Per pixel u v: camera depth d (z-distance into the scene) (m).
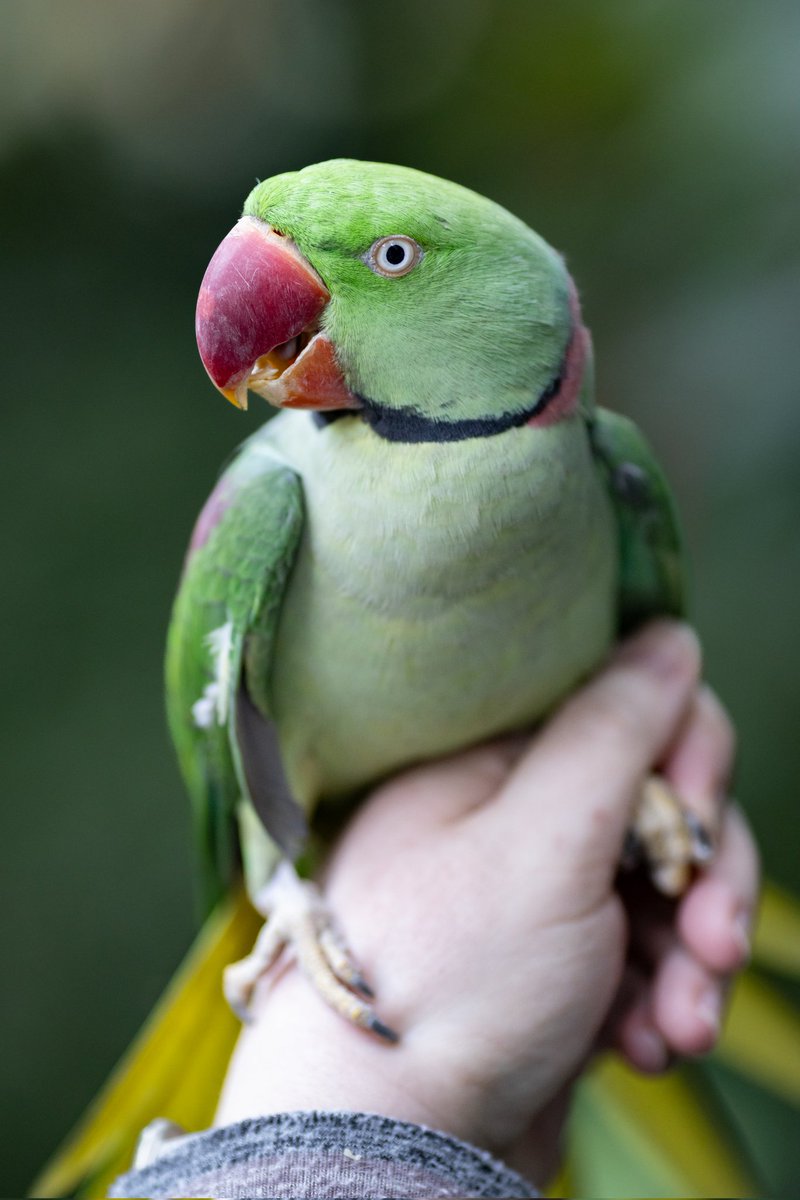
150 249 1.29
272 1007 0.65
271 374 0.64
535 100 1.01
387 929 0.64
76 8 1.30
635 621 0.71
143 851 1.04
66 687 1.10
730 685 0.85
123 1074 0.68
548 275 0.64
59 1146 0.95
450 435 0.64
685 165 0.87
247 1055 0.63
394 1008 0.63
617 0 0.96
